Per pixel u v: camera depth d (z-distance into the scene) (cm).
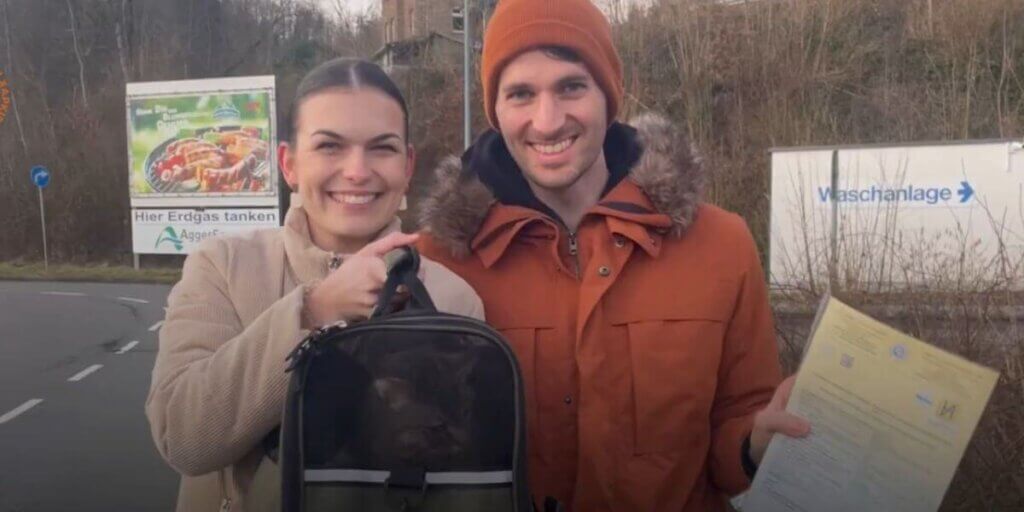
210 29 3859
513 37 194
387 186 183
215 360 159
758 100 1959
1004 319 387
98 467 564
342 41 3834
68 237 2808
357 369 154
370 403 153
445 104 2508
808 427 183
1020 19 1911
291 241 184
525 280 201
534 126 192
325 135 178
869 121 1877
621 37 2136
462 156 217
